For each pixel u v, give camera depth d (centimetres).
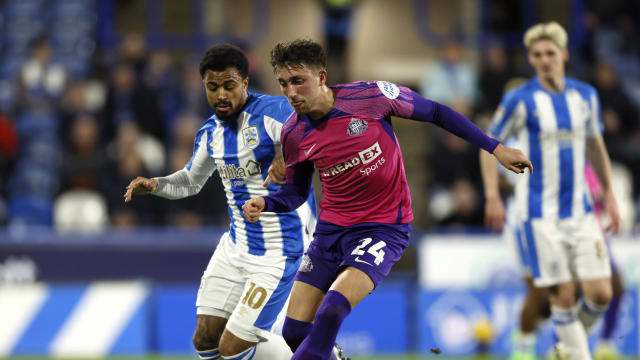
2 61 4566
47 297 2891
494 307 2920
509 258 2944
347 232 1499
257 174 1616
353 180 1470
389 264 1462
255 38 4559
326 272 1518
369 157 1451
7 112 4009
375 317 2923
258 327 1598
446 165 3309
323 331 1394
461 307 2922
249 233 1639
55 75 4100
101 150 3397
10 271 2881
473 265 2948
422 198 3547
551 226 2025
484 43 4481
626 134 3700
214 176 3198
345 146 1445
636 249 2888
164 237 2933
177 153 3331
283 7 4578
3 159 3719
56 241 2903
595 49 4244
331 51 4456
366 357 2853
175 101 3922
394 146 1477
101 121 3556
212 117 1666
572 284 2020
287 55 1382
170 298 2916
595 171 2116
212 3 4650
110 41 4512
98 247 2909
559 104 2019
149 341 2900
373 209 1490
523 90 2056
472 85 3850
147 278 2922
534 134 2033
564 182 2023
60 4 4769
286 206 1491
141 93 3603
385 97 1452
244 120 1599
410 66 4534
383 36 4550
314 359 1391
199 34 4628
